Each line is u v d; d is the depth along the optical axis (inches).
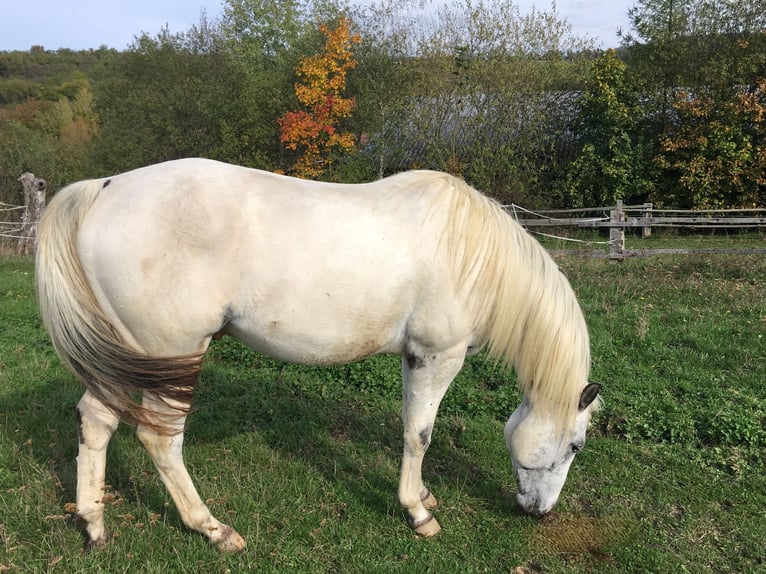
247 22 930.1
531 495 123.0
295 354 107.7
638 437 160.2
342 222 101.7
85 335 98.1
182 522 114.1
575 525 123.4
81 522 106.6
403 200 107.4
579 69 700.7
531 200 667.4
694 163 619.2
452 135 689.0
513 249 112.8
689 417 163.9
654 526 124.0
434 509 128.0
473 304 110.2
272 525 118.8
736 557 114.1
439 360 112.4
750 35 614.5
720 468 145.2
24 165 790.5
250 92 638.5
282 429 158.6
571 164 660.7
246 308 101.3
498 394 182.1
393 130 679.7
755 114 598.2
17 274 364.8
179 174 100.7
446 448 153.2
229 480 131.9
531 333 115.3
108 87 748.6
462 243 107.3
